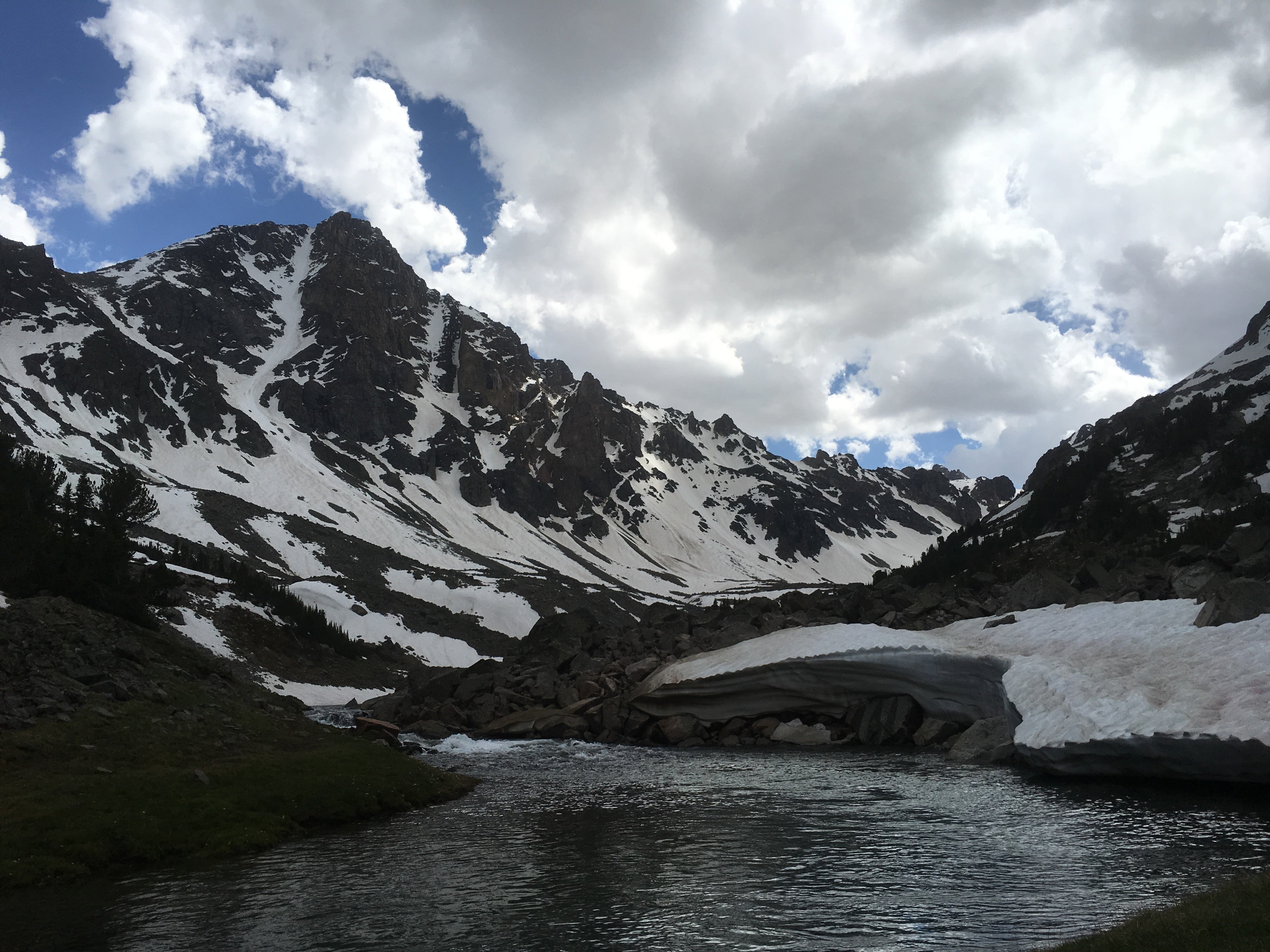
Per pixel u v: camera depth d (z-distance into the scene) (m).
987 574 81.50
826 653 50.06
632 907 17.55
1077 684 34.81
